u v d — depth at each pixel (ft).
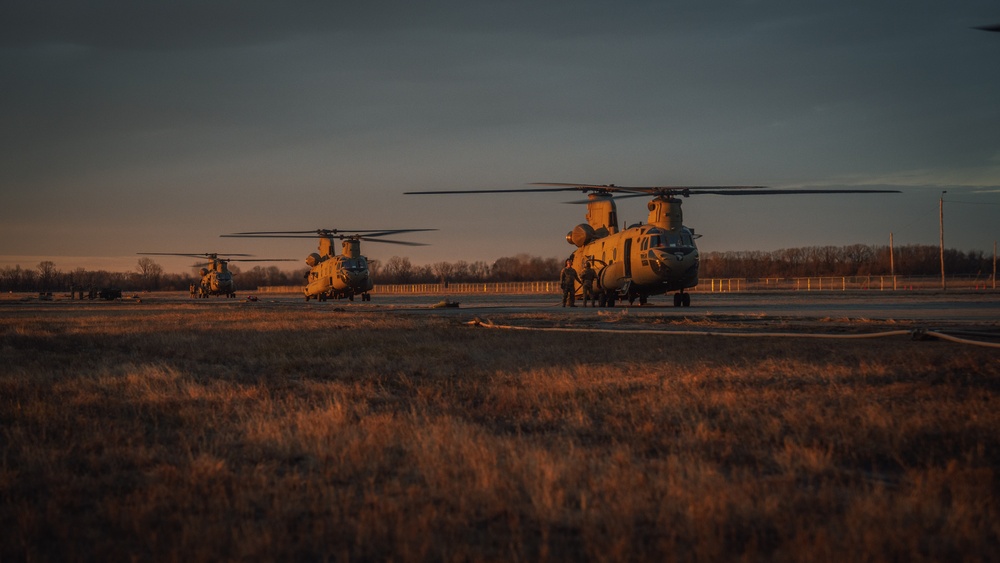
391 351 54.29
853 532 15.70
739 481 19.86
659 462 21.68
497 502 18.38
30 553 16.03
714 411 28.86
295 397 35.27
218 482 20.62
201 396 35.53
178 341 69.36
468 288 433.89
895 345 45.98
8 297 416.46
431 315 110.01
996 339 47.06
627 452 22.93
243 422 28.78
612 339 56.80
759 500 17.94
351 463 22.34
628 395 32.76
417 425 27.09
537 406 31.35
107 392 37.70
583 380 37.19
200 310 157.38
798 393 31.14
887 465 21.52
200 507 18.60
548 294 297.53
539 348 52.34
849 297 160.97
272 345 62.08
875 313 87.40
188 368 48.44
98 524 17.85
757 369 38.11
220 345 64.03
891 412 26.66
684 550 15.37
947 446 22.84
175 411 31.81
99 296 333.21
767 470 21.20
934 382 32.53
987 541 15.58
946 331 52.49
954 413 26.45
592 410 30.04
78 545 16.58
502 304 161.27
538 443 24.44
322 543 16.33
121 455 24.12
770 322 71.82
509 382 37.81
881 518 16.44
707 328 66.33
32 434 27.17
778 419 26.63
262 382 40.55
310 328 83.15
